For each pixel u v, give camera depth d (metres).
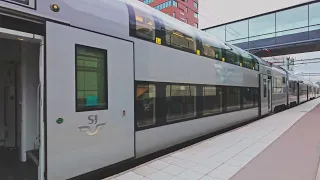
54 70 3.33
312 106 21.61
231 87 8.90
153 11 5.59
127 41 4.51
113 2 4.37
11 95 5.83
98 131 3.91
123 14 4.50
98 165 3.91
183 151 5.80
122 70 4.38
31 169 4.36
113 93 4.19
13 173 4.15
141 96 4.83
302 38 19.67
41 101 3.21
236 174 4.32
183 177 4.17
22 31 3.05
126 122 4.43
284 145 6.45
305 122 10.74
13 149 5.69
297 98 23.11
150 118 5.08
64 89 3.43
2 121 5.91
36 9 3.19
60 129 3.38
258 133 8.12
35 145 5.13
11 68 5.78
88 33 3.80
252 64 11.08
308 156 5.44
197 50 6.83
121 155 4.34
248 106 10.44
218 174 4.32
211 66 7.54
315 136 7.63
